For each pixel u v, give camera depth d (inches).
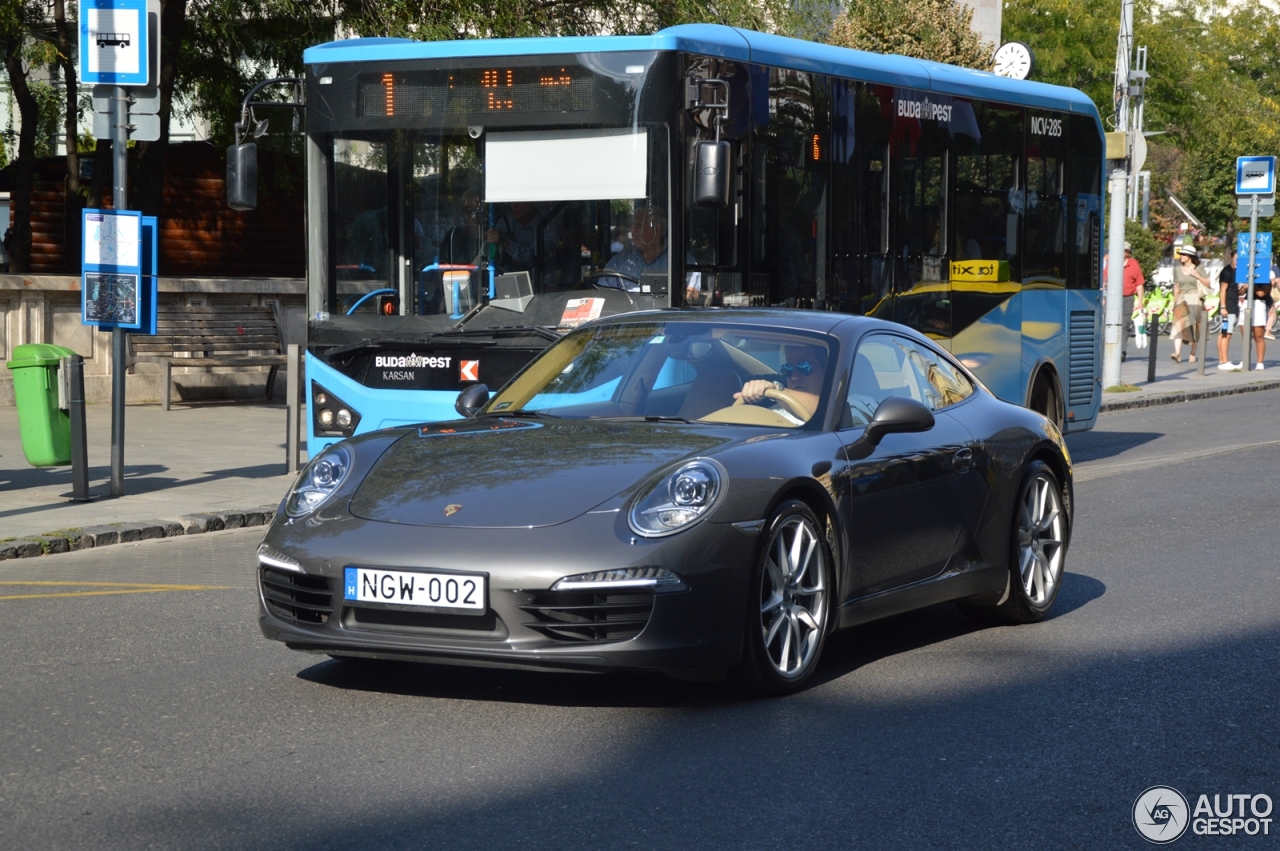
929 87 492.1
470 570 206.8
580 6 739.4
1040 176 553.9
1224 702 225.9
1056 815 174.1
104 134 437.4
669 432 237.3
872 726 211.6
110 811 173.9
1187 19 2436.0
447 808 175.2
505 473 222.8
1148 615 292.8
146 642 267.6
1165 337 1451.8
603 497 214.5
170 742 202.7
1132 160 919.0
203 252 933.2
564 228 398.9
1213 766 194.1
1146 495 468.8
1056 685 236.7
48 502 437.1
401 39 428.1
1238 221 2361.0
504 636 207.6
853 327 265.6
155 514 416.8
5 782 185.0
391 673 242.4
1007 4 2087.8
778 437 235.5
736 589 214.1
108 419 648.4
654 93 392.5
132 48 434.0
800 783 185.2
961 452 267.7
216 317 739.4
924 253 489.1
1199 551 365.7
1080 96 581.6
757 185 418.6
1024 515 285.0
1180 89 2202.3
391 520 216.8
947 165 499.8
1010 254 534.3
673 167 391.9
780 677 225.0
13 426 607.8
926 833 167.5
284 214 958.4
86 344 694.5
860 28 1168.8
